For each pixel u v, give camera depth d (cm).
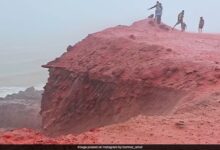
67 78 4203
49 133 3916
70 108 3881
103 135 1288
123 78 3269
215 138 1302
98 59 3866
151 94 2862
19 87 8881
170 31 4566
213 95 2017
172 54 3216
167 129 1395
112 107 3256
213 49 3453
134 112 2914
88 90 3719
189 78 2628
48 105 4350
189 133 1355
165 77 2873
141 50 3525
